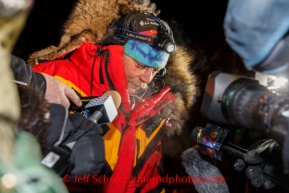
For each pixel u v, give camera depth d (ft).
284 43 2.34
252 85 2.78
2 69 1.86
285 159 2.21
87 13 5.40
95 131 2.82
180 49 5.96
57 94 3.57
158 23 5.31
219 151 3.67
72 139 2.68
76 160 2.65
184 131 5.95
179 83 5.85
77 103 3.70
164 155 6.07
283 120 2.34
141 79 5.35
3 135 1.79
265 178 3.47
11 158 1.79
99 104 3.05
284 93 3.39
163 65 5.30
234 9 2.39
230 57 6.49
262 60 2.34
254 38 2.30
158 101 5.34
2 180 1.70
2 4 1.80
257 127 2.61
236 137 3.86
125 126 5.00
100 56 5.07
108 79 5.01
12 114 1.85
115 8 5.38
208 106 2.91
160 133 5.44
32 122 2.34
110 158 4.87
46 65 5.28
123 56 5.26
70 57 5.29
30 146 1.96
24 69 3.34
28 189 1.77
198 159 4.49
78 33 5.47
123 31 5.22
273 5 2.23
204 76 6.66
